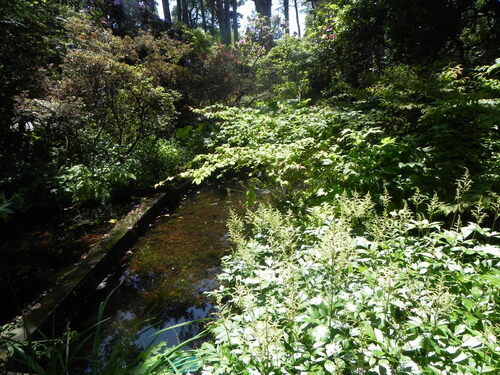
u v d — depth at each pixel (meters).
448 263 2.18
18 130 7.60
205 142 8.06
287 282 2.06
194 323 2.98
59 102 6.70
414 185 3.27
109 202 6.23
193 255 4.24
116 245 4.34
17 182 6.15
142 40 9.65
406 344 1.63
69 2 11.87
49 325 2.85
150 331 2.95
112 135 8.05
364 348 1.64
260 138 4.79
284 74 14.18
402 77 5.28
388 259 2.31
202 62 12.91
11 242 4.71
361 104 5.58
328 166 3.69
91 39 8.29
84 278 3.53
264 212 2.96
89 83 7.00
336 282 1.97
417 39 7.71
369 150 3.57
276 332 1.70
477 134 3.65
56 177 6.21
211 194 6.95
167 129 8.32
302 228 3.13
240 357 1.72
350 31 9.09
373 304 1.88
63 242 4.64
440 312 1.64
